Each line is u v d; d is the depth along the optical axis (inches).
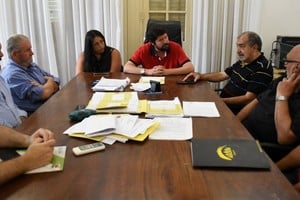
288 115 66.2
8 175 38.2
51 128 55.9
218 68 143.9
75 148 47.0
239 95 102.2
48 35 138.3
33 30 138.5
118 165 42.8
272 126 73.1
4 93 76.2
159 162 43.6
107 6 136.1
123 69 115.6
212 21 137.7
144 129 53.2
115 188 37.4
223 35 138.9
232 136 52.3
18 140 48.2
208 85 90.1
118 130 52.7
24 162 40.3
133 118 57.5
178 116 61.6
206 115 62.8
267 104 77.0
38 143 44.8
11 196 36.0
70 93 80.2
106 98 72.4
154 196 35.8
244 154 44.5
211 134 53.1
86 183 38.5
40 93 95.9
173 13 147.9
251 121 79.7
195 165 41.9
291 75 68.3
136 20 149.3
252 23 134.7
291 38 131.7
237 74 104.3
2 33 138.9
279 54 127.0
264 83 96.4
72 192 36.7
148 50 113.1
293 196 35.5
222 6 136.0
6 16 136.6
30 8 135.8
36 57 141.9
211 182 38.4
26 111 95.5
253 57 100.0
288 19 139.4
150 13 148.5
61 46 142.5
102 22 138.2
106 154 46.0
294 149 60.8
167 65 112.7
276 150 65.4
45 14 136.3
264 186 37.4
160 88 83.2
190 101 73.0
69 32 142.3
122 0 137.3
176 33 124.7
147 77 98.7
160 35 108.6
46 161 42.5
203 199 35.1
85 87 86.4
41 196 36.0
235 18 135.7
